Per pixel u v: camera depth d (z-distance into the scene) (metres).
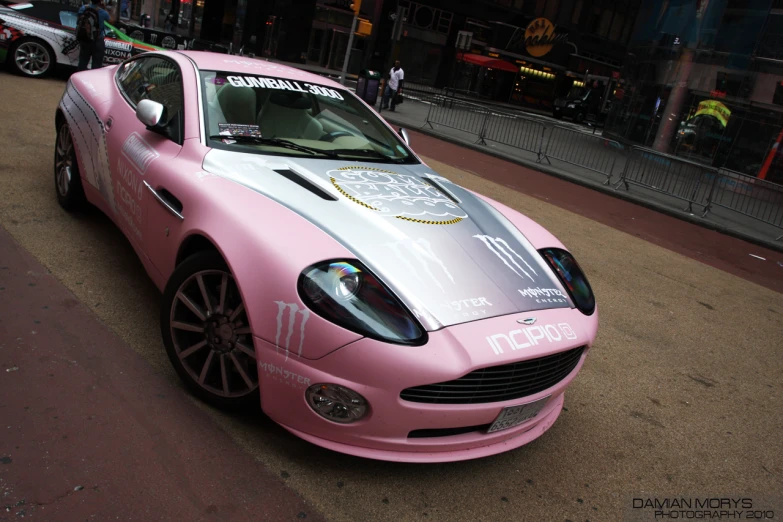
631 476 2.81
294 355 2.15
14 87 8.70
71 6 10.38
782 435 3.52
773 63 15.91
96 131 3.63
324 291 2.12
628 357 4.18
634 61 21.69
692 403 3.68
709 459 3.09
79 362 2.66
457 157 12.30
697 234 9.75
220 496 2.10
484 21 41.59
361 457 2.37
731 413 3.66
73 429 2.26
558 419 3.16
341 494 2.25
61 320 2.95
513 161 13.38
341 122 3.58
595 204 10.38
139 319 3.13
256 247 2.24
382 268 2.28
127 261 3.77
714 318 5.44
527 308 2.47
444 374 2.10
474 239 2.75
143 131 3.21
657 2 20.72
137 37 13.70
